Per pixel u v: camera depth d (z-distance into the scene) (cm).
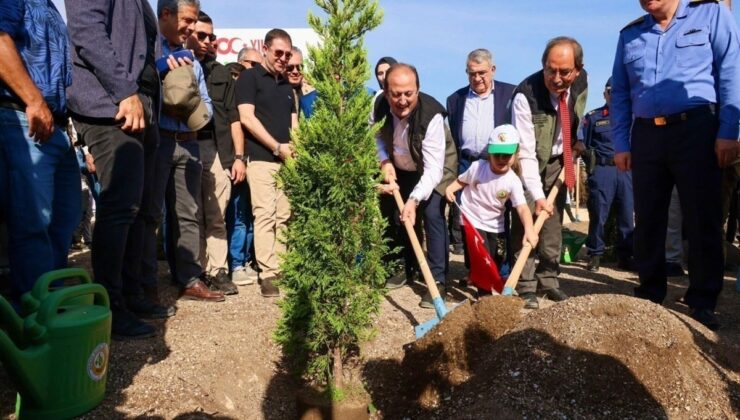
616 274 708
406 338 425
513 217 539
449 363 365
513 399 315
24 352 266
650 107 445
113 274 386
